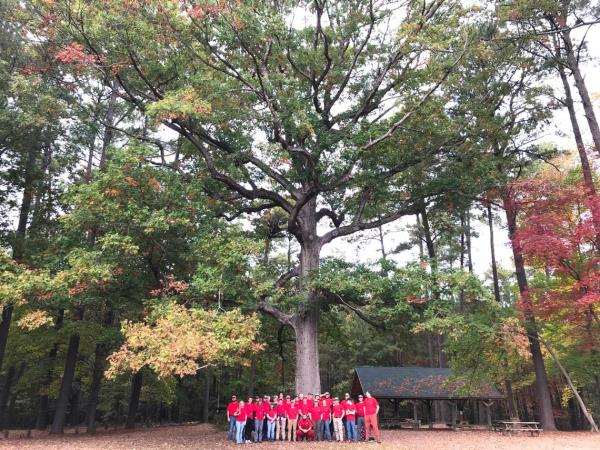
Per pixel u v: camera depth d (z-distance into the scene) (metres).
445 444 16.44
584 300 16.86
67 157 22.53
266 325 22.48
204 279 15.50
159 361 11.84
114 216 15.62
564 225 19.78
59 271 16.03
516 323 19.06
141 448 14.98
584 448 15.34
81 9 16.23
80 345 25.27
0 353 20.91
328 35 19.92
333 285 16.80
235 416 18.11
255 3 16.31
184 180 18.59
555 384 34.59
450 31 17.53
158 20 16.42
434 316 16.98
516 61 22.42
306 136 18.66
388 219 21.34
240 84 18.69
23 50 20.72
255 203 23.91
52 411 42.56
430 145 19.64
